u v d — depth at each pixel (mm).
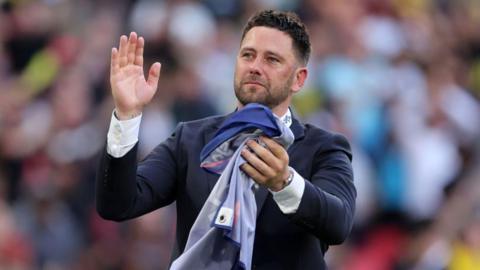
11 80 40219
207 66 38562
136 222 32688
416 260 32656
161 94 36219
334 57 38969
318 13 41250
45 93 38406
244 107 14617
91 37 40938
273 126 14344
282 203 14383
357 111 36969
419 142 36438
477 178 35594
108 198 14789
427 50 41344
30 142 36688
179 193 15461
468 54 43406
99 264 33000
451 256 31812
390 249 34062
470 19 44312
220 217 14516
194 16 39500
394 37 40938
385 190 35094
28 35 41281
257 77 14945
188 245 14812
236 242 14500
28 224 33750
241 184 14617
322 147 15422
